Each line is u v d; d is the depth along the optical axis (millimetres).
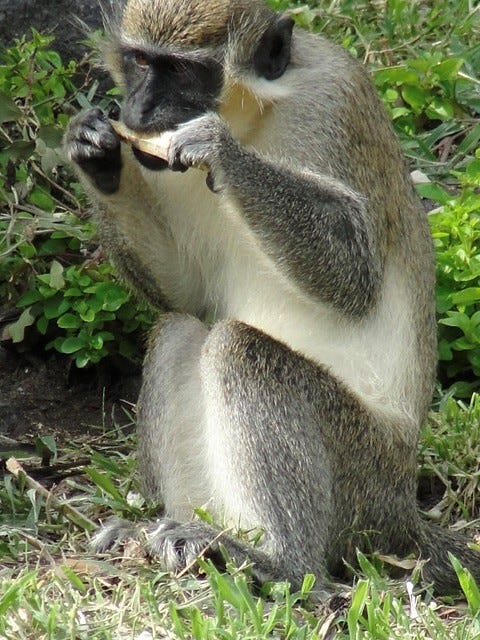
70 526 10898
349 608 9148
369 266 10555
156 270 11547
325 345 10852
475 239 13648
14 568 9891
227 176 10031
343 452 10375
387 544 10727
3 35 15047
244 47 10586
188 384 10828
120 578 9625
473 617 9156
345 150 10727
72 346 13273
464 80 15828
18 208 13875
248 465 9969
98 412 13469
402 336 11008
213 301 11586
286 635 8648
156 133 10453
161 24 10477
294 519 9930
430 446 12344
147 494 11102
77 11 15148
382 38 16406
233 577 9500
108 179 10953
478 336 13094
